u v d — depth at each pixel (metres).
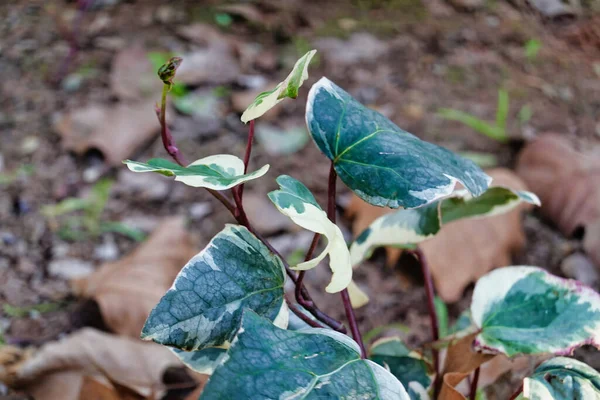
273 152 1.36
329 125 0.59
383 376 0.53
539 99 1.50
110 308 0.94
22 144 1.38
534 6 1.80
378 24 1.78
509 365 0.80
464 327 0.76
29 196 1.26
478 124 1.35
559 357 0.62
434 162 0.58
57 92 1.52
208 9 1.81
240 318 0.56
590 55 1.69
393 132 0.59
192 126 1.42
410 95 1.50
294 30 1.74
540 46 1.70
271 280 0.57
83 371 0.85
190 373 0.87
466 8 1.86
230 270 0.56
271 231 1.17
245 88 1.53
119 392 0.80
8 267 1.12
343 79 1.55
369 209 1.12
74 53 1.63
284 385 0.52
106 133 1.35
